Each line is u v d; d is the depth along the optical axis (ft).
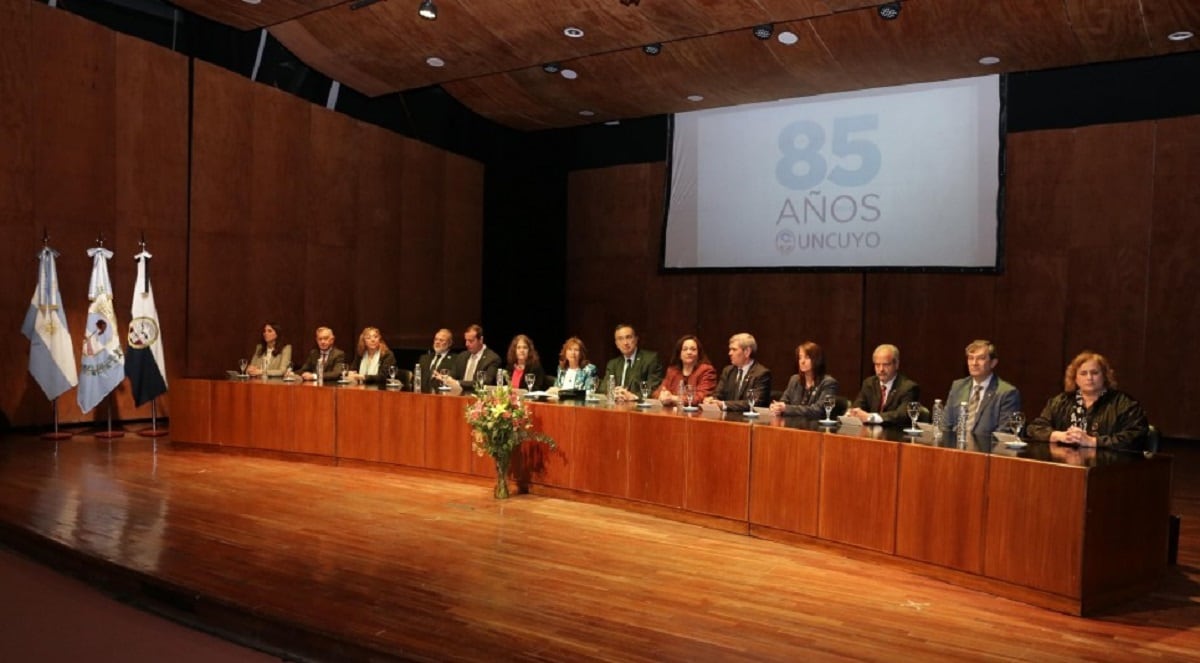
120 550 14.44
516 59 33.30
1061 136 32.65
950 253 33.99
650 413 18.06
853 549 15.06
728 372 19.83
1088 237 32.24
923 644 11.16
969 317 34.96
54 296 25.35
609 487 18.62
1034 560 12.76
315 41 32.09
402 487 20.15
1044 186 33.01
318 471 21.90
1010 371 33.91
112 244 28.04
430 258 40.45
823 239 36.73
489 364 23.76
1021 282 33.60
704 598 12.81
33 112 25.89
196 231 30.19
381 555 14.62
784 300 39.24
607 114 40.86
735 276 40.40
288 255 33.37
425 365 25.07
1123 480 12.75
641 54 32.63
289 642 11.55
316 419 22.88
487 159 44.04
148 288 26.78
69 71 26.76
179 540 15.17
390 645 10.75
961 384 16.44
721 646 10.92
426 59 33.27
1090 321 32.30
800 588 13.39
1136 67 31.35
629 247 43.37
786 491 15.98
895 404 17.25
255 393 23.58
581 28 29.96
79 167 27.12
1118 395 14.58
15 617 12.42
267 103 32.42
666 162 40.78
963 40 28.94
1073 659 10.78
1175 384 30.71
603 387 22.21
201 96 30.19
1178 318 30.60
